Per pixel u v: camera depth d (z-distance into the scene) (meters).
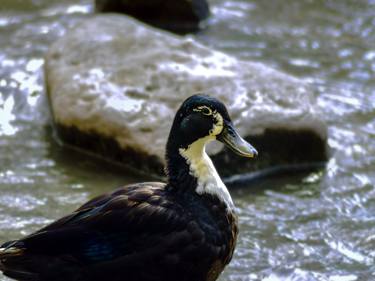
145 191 7.98
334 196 11.26
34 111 13.24
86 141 11.97
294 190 11.39
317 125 11.91
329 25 17.19
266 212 10.78
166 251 7.68
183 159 8.07
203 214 7.89
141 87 12.06
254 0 18.25
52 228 7.69
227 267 9.53
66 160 11.87
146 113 11.70
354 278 9.44
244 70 12.52
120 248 7.65
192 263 7.78
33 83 14.01
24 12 16.94
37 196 10.87
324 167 12.01
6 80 14.05
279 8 17.92
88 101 11.99
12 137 12.46
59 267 7.57
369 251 9.99
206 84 12.09
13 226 10.10
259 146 11.64
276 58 15.56
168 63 12.42
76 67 12.59
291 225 10.50
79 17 16.86
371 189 11.45
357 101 14.01
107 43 12.93
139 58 12.54
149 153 11.38
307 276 9.42
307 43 16.28
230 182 11.48
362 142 12.68
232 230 8.11
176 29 16.73
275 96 12.09
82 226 7.66
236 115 11.63
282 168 11.90
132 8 16.77
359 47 16.23
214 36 16.45
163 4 16.67
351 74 15.10
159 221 7.72
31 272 7.58
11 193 10.91
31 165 11.70
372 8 17.98
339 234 10.34
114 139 11.66
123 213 7.71
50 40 15.75
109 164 11.78
